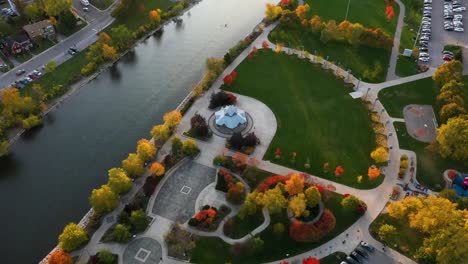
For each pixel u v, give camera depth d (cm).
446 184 15638
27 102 18825
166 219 14675
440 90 19512
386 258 13388
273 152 16950
